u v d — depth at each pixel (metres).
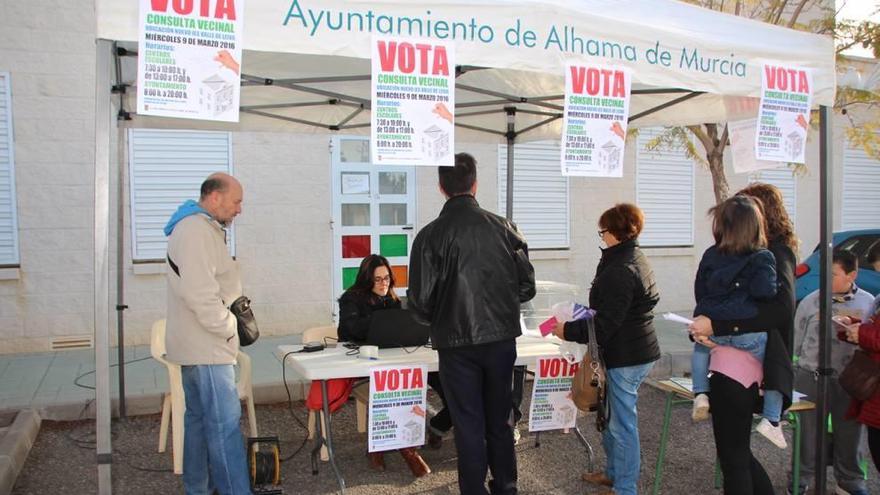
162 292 7.90
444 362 3.47
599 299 3.63
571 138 3.21
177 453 4.42
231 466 3.56
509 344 3.50
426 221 9.07
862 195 12.27
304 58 4.34
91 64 7.57
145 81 2.49
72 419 5.51
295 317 8.51
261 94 5.24
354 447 5.01
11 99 7.32
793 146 3.82
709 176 10.97
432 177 9.09
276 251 8.41
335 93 4.90
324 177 8.57
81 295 7.62
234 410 3.59
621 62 3.34
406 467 4.62
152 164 7.87
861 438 3.89
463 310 3.36
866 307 4.07
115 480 4.37
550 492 4.26
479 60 3.05
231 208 3.66
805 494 4.13
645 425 5.61
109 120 2.67
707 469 4.68
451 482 4.37
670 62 3.46
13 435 4.68
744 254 3.27
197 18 2.56
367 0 2.86
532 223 9.89
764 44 3.73
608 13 3.34
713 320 3.26
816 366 4.02
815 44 3.91
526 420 5.68
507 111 6.07
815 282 7.18
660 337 8.39
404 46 2.90
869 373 3.46
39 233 7.46
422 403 4.07
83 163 7.58
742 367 3.25
